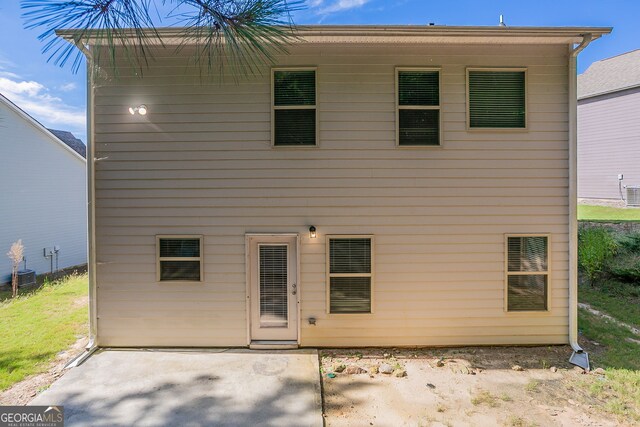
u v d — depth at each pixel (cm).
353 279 568
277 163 565
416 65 559
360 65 560
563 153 565
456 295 567
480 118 566
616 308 721
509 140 565
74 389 444
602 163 1552
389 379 474
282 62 560
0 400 420
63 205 1374
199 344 566
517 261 569
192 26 207
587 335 598
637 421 377
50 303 812
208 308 567
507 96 566
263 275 573
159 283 565
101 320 564
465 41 548
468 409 405
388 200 565
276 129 566
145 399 424
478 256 567
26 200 1223
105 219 563
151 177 563
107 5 181
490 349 560
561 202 566
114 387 450
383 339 566
